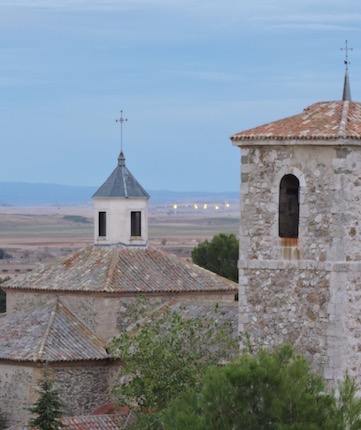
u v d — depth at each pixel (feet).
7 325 311.47
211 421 181.88
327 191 215.10
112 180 332.80
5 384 299.17
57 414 256.32
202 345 236.84
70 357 296.92
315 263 216.13
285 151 218.18
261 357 189.26
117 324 309.83
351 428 179.83
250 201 221.25
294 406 180.04
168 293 314.55
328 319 214.90
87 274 318.45
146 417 226.58
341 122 216.95
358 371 216.13
